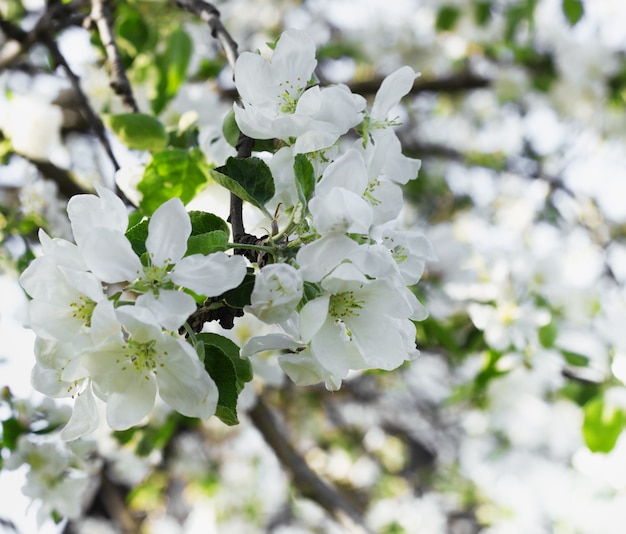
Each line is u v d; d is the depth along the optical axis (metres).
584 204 1.47
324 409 1.76
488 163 1.62
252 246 0.48
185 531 1.67
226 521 1.63
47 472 0.78
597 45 1.40
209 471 1.52
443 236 1.03
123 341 0.46
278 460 1.01
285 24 1.57
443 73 1.56
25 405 0.78
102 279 0.46
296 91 0.51
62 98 1.08
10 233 0.79
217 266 0.47
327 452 1.82
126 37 0.85
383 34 1.50
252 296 0.46
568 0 1.22
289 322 0.48
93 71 0.89
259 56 0.51
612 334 0.92
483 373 0.98
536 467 1.68
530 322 0.97
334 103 0.50
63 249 0.47
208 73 1.09
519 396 1.19
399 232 0.50
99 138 0.71
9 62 0.81
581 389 0.92
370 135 0.52
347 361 0.48
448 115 1.70
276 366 0.96
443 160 1.63
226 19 1.53
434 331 0.92
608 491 1.53
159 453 1.05
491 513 1.83
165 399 0.46
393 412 1.85
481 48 1.51
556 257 1.01
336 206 0.46
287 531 1.68
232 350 0.49
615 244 1.50
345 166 0.47
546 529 1.73
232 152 0.59
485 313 0.99
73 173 0.91
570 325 1.00
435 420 1.84
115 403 0.47
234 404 0.47
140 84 0.84
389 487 1.83
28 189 0.81
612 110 1.44
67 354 0.47
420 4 1.52
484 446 1.72
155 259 0.47
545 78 1.46
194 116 0.67
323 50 1.45
